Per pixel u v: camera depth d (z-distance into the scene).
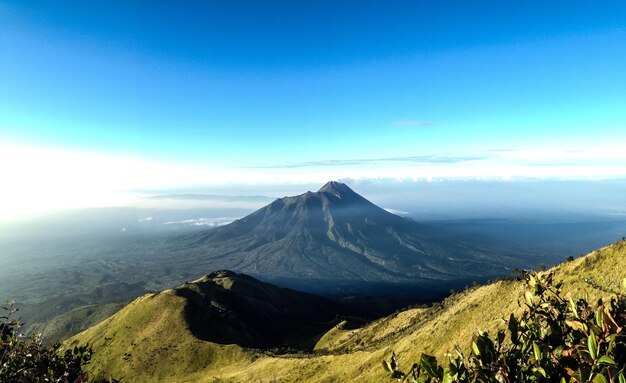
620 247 45.72
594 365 3.62
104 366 159.12
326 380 80.12
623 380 3.37
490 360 4.12
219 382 121.25
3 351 8.92
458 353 4.31
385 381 60.97
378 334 132.00
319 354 119.25
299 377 92.75
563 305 4.60
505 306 53.53
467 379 4.05
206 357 156.12
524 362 4.20
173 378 147.12
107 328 190.62
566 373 3.99
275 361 119.50
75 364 9.75
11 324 9.39
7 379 8.87
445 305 94.56
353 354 91.06
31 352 9.24
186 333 176.12
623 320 3.99
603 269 43.31
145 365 155.62
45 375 9.16
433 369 4.07
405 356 64.75
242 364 140.88
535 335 4.45
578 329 4.14
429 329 68.31
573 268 47.31
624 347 3.80
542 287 4.73
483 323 53.19
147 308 196.88
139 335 177.75
